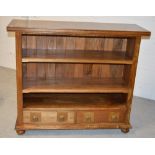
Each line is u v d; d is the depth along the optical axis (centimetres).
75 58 214
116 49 248
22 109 222
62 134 233
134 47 214
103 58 219
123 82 246
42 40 239
